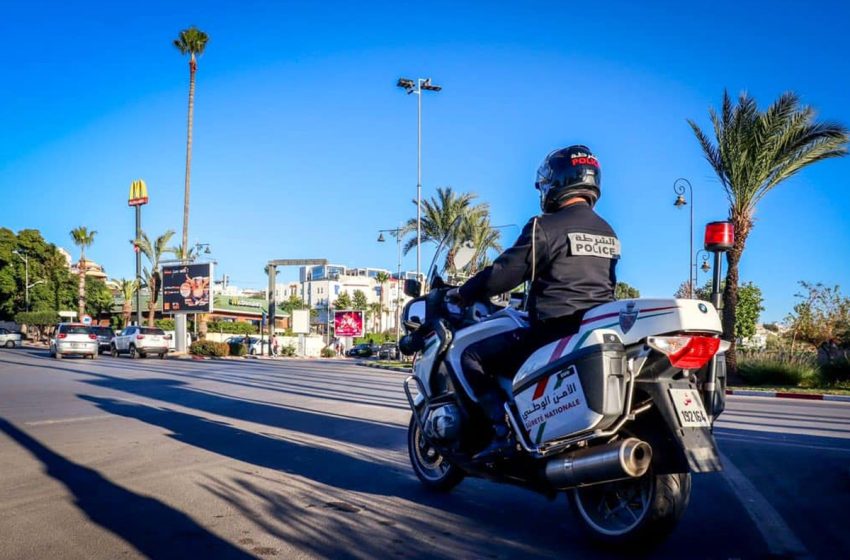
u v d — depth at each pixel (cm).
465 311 478
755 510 470
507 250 413
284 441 728
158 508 450
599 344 362
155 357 3584
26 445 679
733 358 2041
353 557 362
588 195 425
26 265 6281
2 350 4153
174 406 1055
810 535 412
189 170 4309
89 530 401
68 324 3022
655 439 357
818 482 561
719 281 393
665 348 343
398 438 757
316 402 1145
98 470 564
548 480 380
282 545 379
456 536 404
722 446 754
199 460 613
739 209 2005
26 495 480
